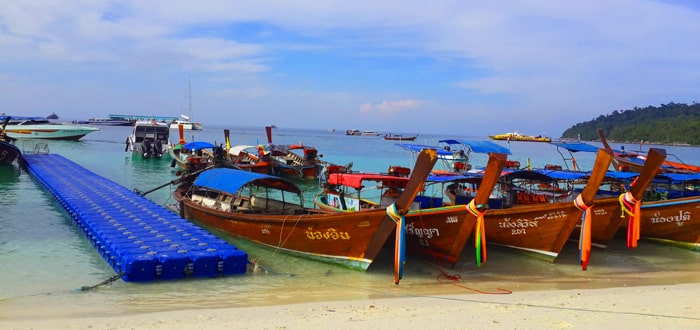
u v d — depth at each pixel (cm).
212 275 1345
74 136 7138
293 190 1930
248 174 1841
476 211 1382
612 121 19650
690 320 974
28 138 6956
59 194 2391
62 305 1101
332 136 17975
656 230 1872
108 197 2325
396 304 1146
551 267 1578
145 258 1281
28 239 1720
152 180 3634
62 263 1446
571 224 1517
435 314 1020
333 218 1441
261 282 1328
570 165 5825
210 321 977
